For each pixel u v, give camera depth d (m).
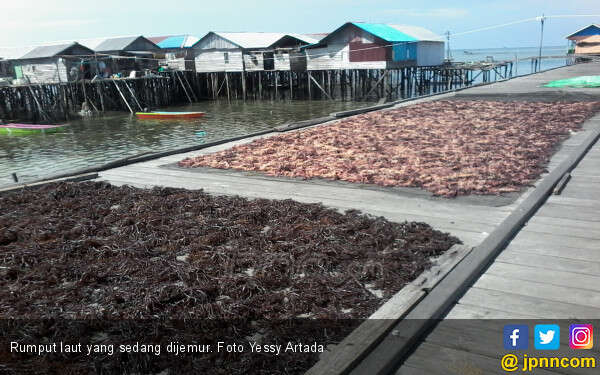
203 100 47.47
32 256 4.64
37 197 6.79
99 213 5.89
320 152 8.82
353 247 4.50
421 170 7.23
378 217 5.29
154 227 5.28
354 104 38.59
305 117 31.84
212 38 45.34
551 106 13.40
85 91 37.81
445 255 4.20
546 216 5.12
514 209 5.45
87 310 3.60
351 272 4.02
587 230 4.67
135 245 4.78
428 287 3.60
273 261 4.22
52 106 39.59
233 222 5.30
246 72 46.84
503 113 12.64
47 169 18.81
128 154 21.34
